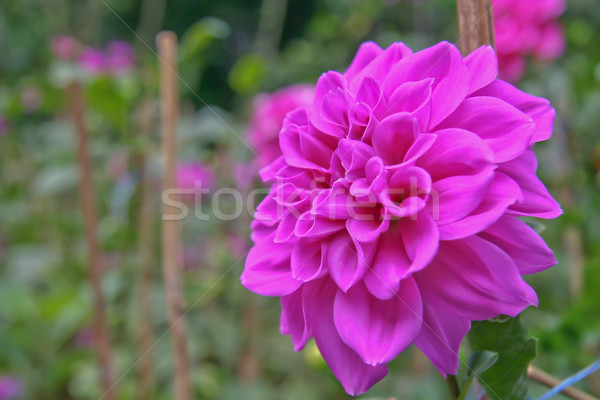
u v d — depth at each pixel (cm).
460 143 43
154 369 100
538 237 43
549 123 44
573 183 91
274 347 129
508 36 92
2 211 163
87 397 116
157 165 89
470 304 43
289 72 185
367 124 46
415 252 43
